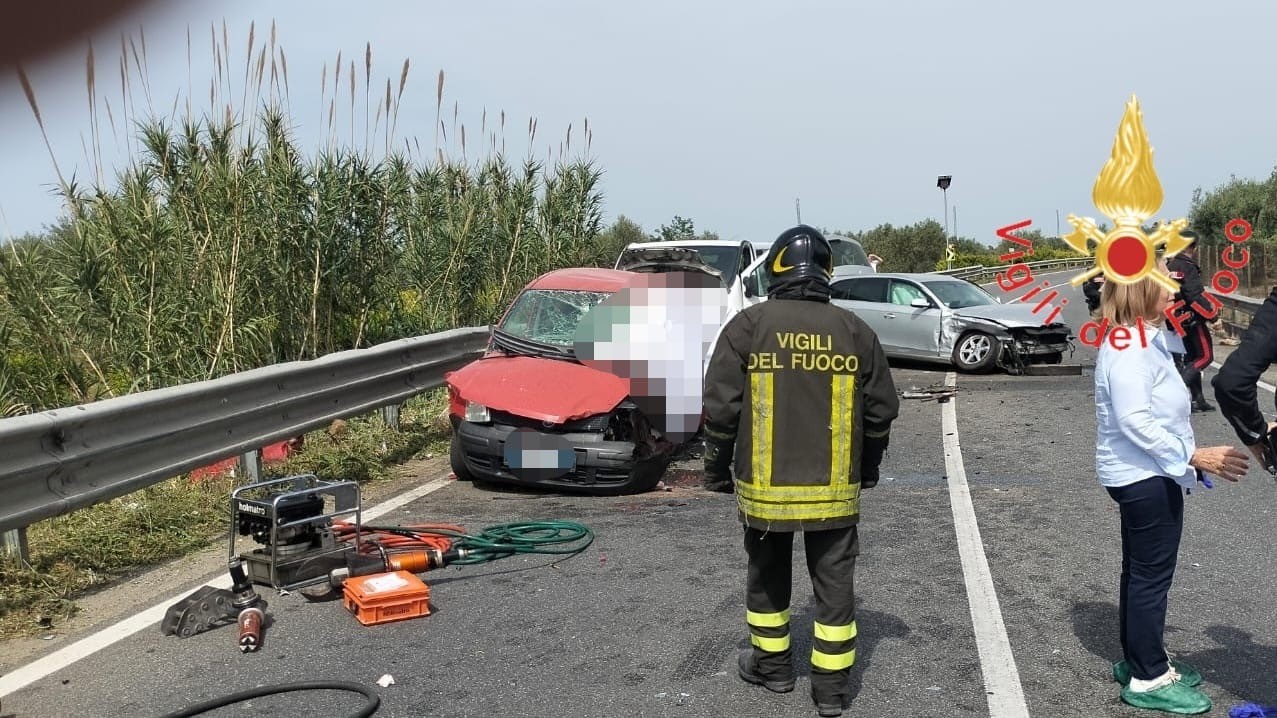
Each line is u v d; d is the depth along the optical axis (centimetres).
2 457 496
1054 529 645
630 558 595
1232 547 593
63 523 626
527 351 857
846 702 392
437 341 1009
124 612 508
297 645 461
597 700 398
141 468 599
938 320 1544
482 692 406
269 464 813
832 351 374
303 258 1091
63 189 955
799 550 608
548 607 509
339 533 611
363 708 388
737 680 417
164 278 989
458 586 547
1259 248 2442
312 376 790
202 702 396
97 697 404
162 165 1025
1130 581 381
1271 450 352
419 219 1381
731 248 1224
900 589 529
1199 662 424
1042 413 1130
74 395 897
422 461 916
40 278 929
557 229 1590
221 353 966
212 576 566
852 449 378
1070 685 405
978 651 443
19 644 465
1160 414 369
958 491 759
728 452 395
